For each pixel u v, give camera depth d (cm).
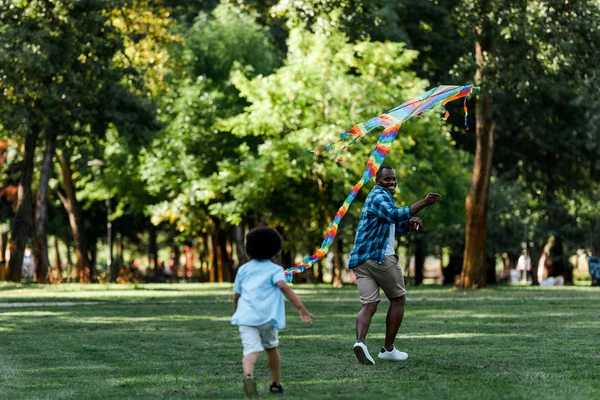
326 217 4484
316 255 1079
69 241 7181
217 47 5241
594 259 4884
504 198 5369
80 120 4197
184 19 5541
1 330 1814
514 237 5362
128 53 4388
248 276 889
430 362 1152
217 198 5012
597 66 3584
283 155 4275
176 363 1202
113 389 959
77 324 1962
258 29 5459
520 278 8356
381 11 4828
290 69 4322
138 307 2606
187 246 7781
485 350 1308
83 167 5562
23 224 4494
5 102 4091
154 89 4488
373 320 1966
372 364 1137
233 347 1420
